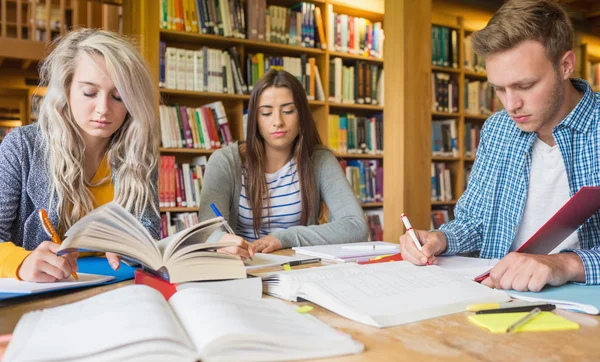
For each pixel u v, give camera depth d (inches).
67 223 58.7
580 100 55.2
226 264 38.8
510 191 61.2
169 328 22.7
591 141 55.0
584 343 25.9
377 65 178.7
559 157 58.6
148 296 27.6
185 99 146.9
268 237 68.6
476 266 47.3
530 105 49.6
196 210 139.1
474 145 196.5
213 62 140.9
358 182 168.1
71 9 186.2
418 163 139.0
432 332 27.9
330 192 84.0
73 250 37.2
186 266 37.2
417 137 138.9
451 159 188.1
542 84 48.8
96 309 26.2
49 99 57.8
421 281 37.1
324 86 161.9
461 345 25.6
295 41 155.3
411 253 48.9
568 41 49.0
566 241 58.3
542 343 25.9
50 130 58.7
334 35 163.5
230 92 144.3
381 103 174.6
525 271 37.2
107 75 55.8
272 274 38.4
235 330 22.7
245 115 145.5
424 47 140.5
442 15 184.2
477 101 196.4
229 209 82.4
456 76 192.4
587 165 55.4
